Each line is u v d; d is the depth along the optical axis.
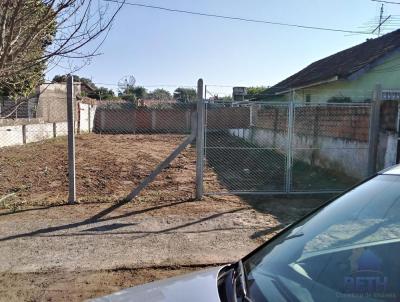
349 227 2.27
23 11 2.94
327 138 11.76
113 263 5.03
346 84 14.77
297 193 8.85
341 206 2.47
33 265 4.95
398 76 14.38
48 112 25.00
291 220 6.88
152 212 7.34
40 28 3.01
